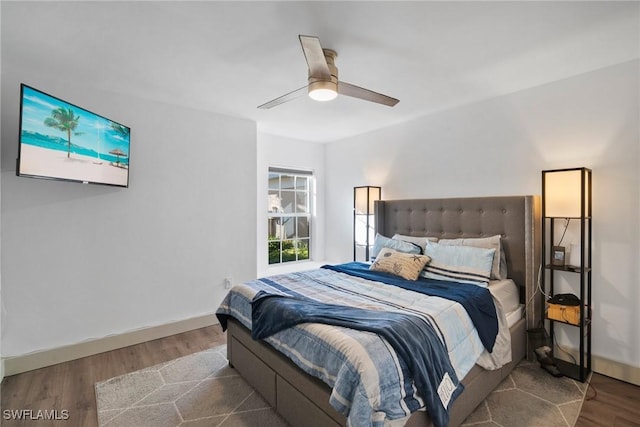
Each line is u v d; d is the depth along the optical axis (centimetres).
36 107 206
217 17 177
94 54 220
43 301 256
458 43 204
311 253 496
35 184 253
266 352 206
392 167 397
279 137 452
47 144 213
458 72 247
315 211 492
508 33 193
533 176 277
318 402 163
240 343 240
